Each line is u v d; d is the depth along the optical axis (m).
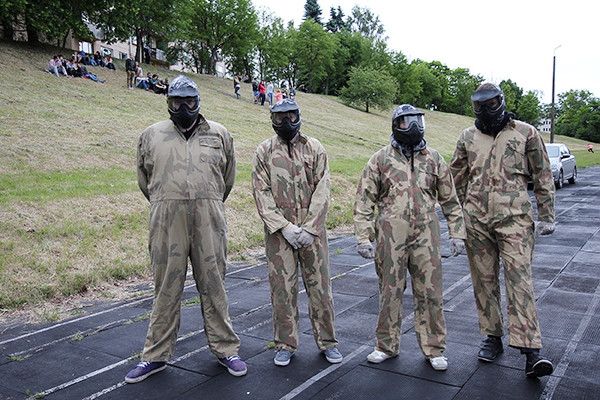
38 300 5.32
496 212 3.53
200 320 4.69
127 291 5.88
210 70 48.38
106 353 3.93
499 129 3.56
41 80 21.06
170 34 36.69
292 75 69.44
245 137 19.19
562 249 7.46
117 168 11.95
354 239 9.16
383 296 3.58
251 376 3.44
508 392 3.10
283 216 3.59
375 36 78.62
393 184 3.53
